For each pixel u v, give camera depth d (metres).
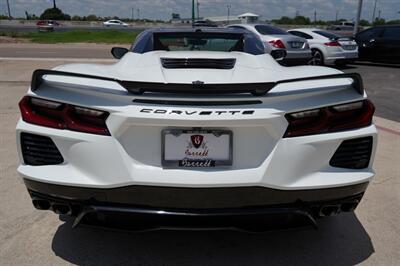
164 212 2.16
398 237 2.82
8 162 4.13
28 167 2.26
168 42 3.42
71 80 2.28
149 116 2.11
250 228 2.27
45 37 30.34
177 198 2.15
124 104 2.15
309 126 2.21
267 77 2.45
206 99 2.13
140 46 3.34
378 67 14.45
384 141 5.18
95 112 2.16
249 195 2.16
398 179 3.88
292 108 2.16
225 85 2.12
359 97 2.28
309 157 2.20
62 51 19.59
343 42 13.52
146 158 2.17
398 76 11.94
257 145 2.17
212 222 2.23
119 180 2.14
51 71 2.20
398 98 8.41
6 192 3.42
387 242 2.75
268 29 12.11
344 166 2.28
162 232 2.82
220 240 2.74
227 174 2.14
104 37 30.66
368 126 2.32
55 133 2.19
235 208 2.17
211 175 2.13
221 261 2.50
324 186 2.19
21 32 36.19
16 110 6.45
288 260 2.53
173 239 2.74
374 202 3.38
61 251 2.58
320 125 2.21
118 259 2.51
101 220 2.32
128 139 2.16
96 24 69.38
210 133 2.14
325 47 13.38
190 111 2.12
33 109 2.25
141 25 69.62
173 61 2.73
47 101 2.20
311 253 2.61
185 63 2.70
